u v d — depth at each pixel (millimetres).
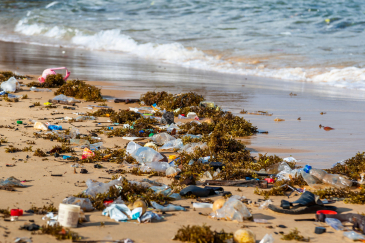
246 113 15914
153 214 5547
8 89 17203
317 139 11844
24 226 4949
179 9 57375
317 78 27000
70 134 10578
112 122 12852
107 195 6254
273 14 51156
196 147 9703
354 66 28953
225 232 5137
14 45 38656
